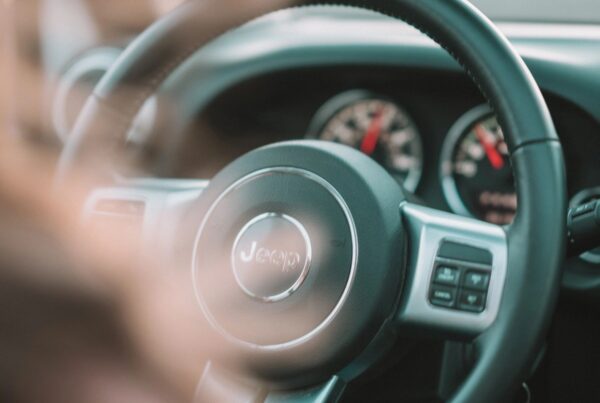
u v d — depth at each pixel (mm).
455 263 783
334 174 806
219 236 833
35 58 1922
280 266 798
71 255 961
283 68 1744
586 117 1490
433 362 938
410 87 1791
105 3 1950
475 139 1787
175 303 857
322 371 791
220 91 1743
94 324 954
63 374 957
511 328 767
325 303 784
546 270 769
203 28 967
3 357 932
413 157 1838
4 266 929
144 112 1736
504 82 812
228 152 1856
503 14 1680
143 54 974
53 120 1975
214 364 839
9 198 980
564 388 1458
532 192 788
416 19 866
